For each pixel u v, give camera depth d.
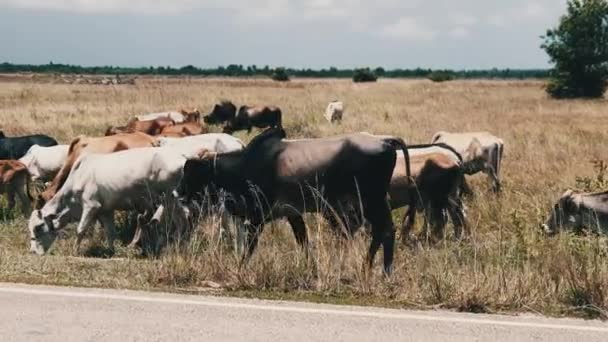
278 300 6.42
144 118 21.38
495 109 38.56
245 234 8.58
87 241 10.70
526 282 6.70
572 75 59.47
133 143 11.95
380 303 6.41
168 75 141.00
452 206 10.59
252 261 7.39
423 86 72.44
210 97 43.22
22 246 10.62
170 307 6.07
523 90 67.94
